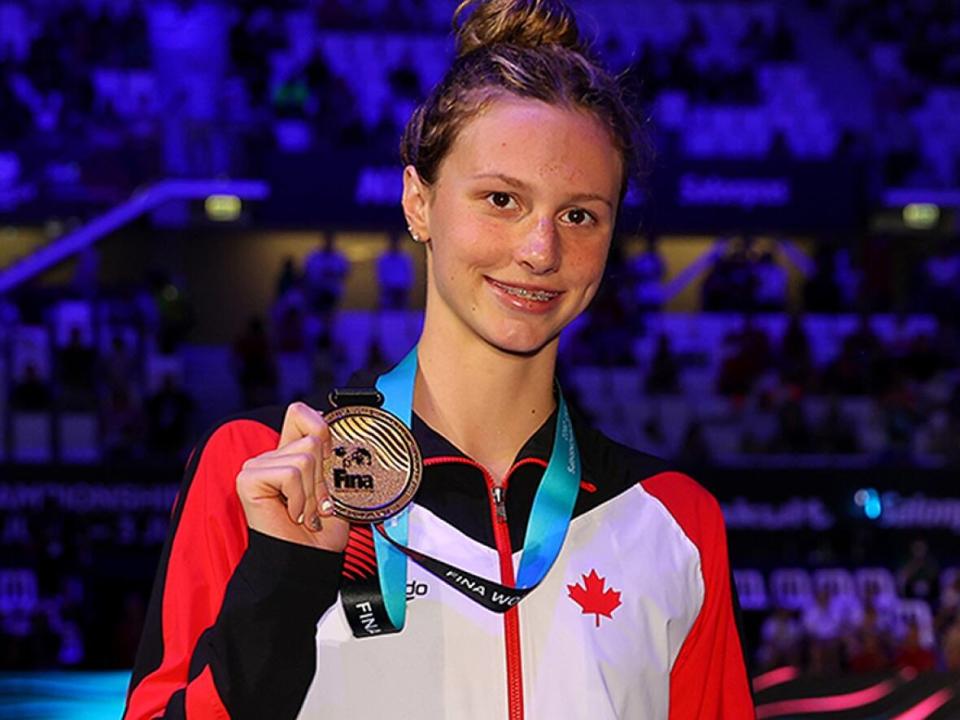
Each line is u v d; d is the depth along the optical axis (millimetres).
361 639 1767
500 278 1744
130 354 13156
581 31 1935
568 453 1927
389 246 15641
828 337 15148
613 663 1833
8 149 14258
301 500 1543
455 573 1774
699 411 13617
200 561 1759
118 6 17594
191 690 1554
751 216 15312
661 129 16562
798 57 18797
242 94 16516
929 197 15977
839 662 9852
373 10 18297
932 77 18375
